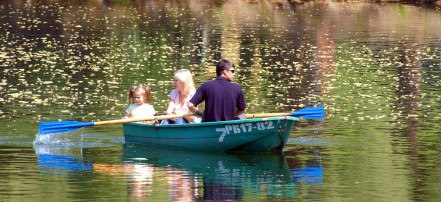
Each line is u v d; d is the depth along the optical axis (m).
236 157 35.62
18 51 75.56
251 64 70.12
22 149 36.16
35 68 64.62
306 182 30.36
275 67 68.44
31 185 29.34
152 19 114.81
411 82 60.72
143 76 61.56
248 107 48.50
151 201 27.16
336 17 125.50
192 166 33.41
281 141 36.06
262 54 77.44
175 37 91.56
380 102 51.19
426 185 29.81
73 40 86.25
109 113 45.91
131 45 82.94
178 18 117.38
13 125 41.62
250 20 116.56
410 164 33.66
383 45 87.38
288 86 57.81
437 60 74.81
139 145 38.38
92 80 58.91
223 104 36.81
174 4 145.50
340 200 27.52
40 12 121.06
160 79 60.12
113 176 31.11
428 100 52.25
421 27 111.12
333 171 32.34
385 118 45.28
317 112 39.16
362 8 145.75
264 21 115.44
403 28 109.12
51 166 32.78
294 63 71.38
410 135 40.34
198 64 69.69
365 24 114.56
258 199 27.62
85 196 27.77
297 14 129.88
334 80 61.25
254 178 31.08
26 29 96.50
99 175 31.25
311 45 86.12
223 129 36.28
